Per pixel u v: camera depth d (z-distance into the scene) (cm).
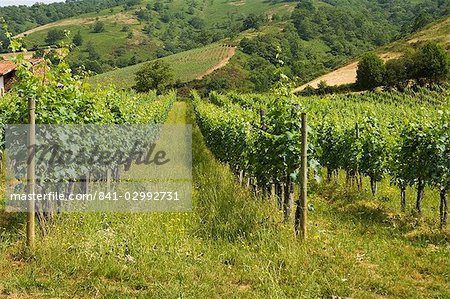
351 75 6931
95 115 1006
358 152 1294
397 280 637
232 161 1386
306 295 569
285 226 775
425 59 5500
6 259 638
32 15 18025
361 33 13400
